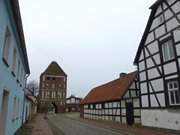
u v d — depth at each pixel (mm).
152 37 15148
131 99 18969
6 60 7480
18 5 6902
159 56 14133
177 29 12477
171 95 12641
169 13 13391
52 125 19953
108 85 29609
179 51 12172
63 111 60844
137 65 17047
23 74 16344
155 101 14211
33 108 38031
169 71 12945
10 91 9234
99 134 13227
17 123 13461
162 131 13062
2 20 6348
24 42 10852
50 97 61219
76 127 17969
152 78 14773
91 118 30047
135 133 13055
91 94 34594
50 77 62812
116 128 16375
